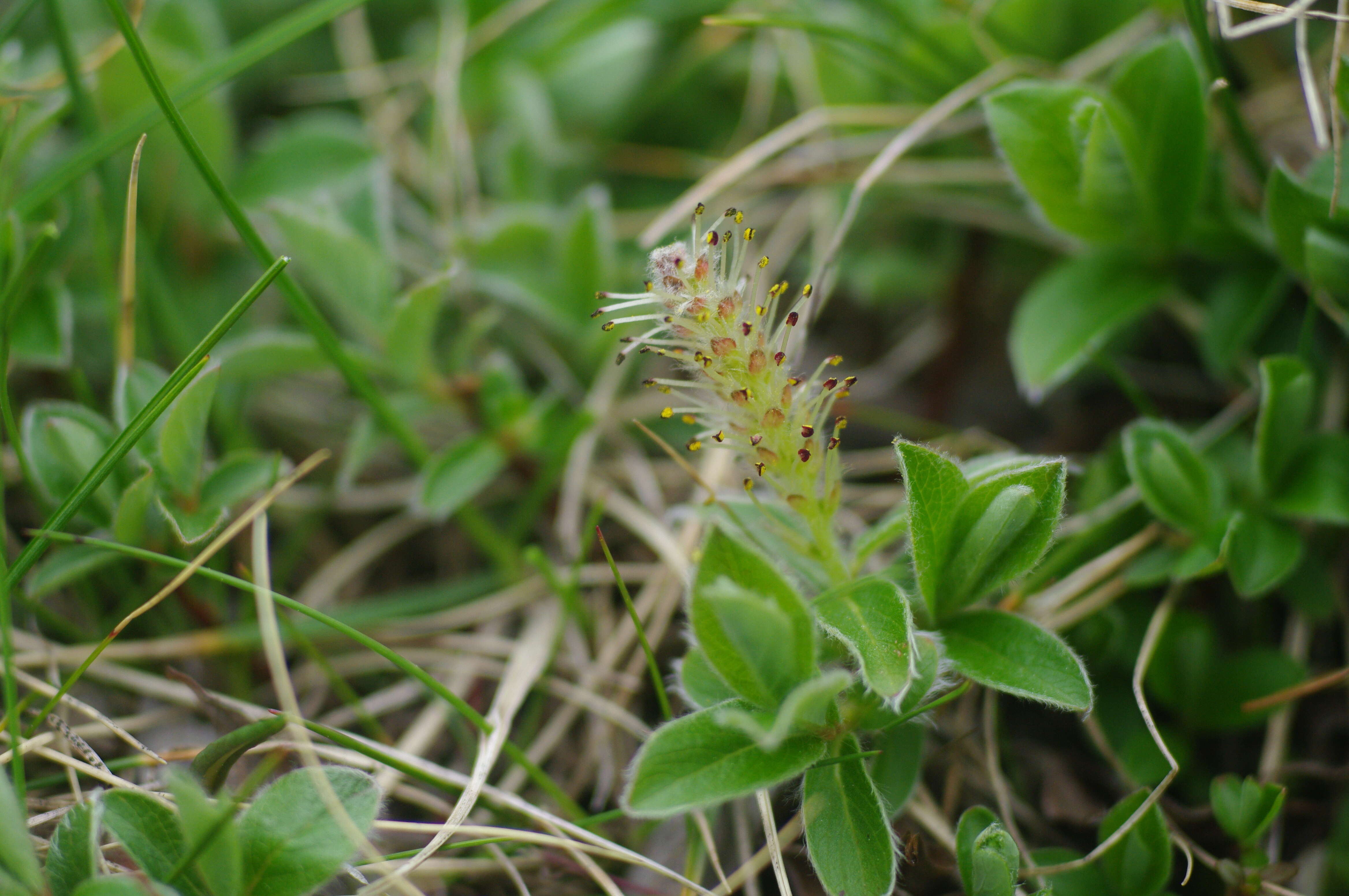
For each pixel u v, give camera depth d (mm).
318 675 392
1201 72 378
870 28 421
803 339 393
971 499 346
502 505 422
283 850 337
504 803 365
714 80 489
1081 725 380
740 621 333
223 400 406
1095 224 387
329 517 423
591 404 420
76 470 365
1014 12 417
